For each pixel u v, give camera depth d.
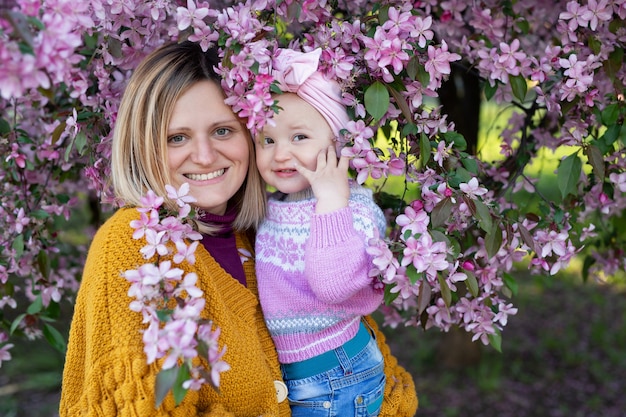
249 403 1.52
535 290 6.82
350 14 1.91
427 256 1.42
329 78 1.62
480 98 3.33
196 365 1.31
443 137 1.72
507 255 1.80
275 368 1.65
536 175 2.53
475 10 2.10
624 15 1.78
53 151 2.04
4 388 4.68
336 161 1.60
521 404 4.64
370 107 1.56
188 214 1.49
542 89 1.89
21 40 1.02
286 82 1.58
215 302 1.50
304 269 1.61
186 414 1.37
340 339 1.66
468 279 1.57
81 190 2.57
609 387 4.88
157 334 1.19
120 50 1.73
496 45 2.13
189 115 1.58
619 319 6.14
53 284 2.23
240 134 1.66
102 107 1.83
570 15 1.78
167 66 1.59
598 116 1.88
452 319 2.00
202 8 1.54
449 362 5.12
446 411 4.51
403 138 1.69
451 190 1.57
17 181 2.14
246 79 1.53
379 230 1.67
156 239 1.38
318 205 1.55
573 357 5.32
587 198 2.12
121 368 1.35
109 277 1.43
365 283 1.53
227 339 1.49
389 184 3.54
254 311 1.61
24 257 2.15
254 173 1.76
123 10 1.64
